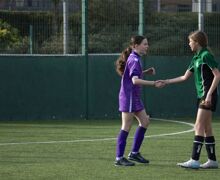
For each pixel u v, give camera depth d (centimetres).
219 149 2555
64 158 2262
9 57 4153
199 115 1975
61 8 4178
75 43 4203
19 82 4172
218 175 1889
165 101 4325
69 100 4212
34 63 4178
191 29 4334
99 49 4234
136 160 2125
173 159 2234
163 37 4306
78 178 1830
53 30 4188
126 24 4238
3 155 2345
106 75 4234
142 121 2105
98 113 4238
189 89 4347
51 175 1883
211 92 1922
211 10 4700
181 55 4322
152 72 2122
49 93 4197
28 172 1941
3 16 4178
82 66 4216
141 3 4234
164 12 4325
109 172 1939
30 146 2639
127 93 2059
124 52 2069
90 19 4219
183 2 5341
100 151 2462
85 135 3122
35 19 4175
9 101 4162
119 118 4241
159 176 1866
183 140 2866
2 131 3356
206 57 1928
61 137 3025
